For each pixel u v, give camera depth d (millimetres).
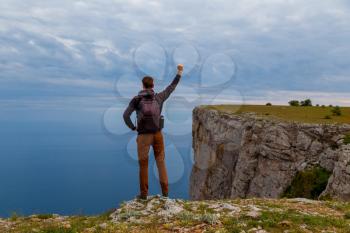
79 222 12320
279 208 13586
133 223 11281
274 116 60156
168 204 12359
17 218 13969
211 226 10750
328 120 55781
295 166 52281
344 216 12742
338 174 42219
